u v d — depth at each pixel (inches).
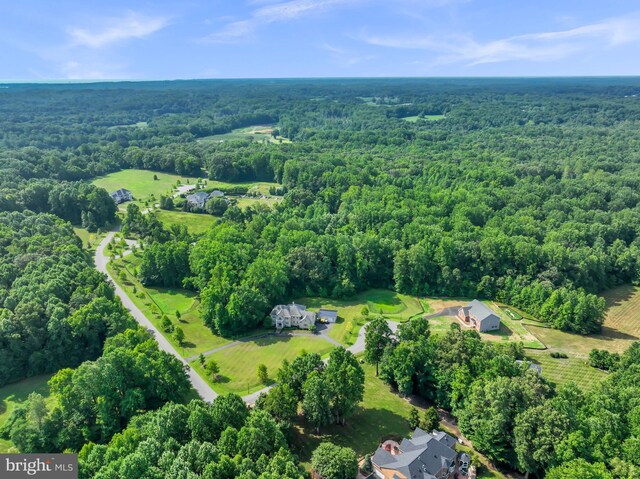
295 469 2805.1
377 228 7258.9
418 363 4052.7
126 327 4650.6
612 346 5088.6
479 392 3435.0
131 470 2613.2
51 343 4426.7
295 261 6190.9
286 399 3550.7
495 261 6220.5
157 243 6501.0
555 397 3319.4
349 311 5728.3
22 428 3309.5
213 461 2797.7
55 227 6781.5
